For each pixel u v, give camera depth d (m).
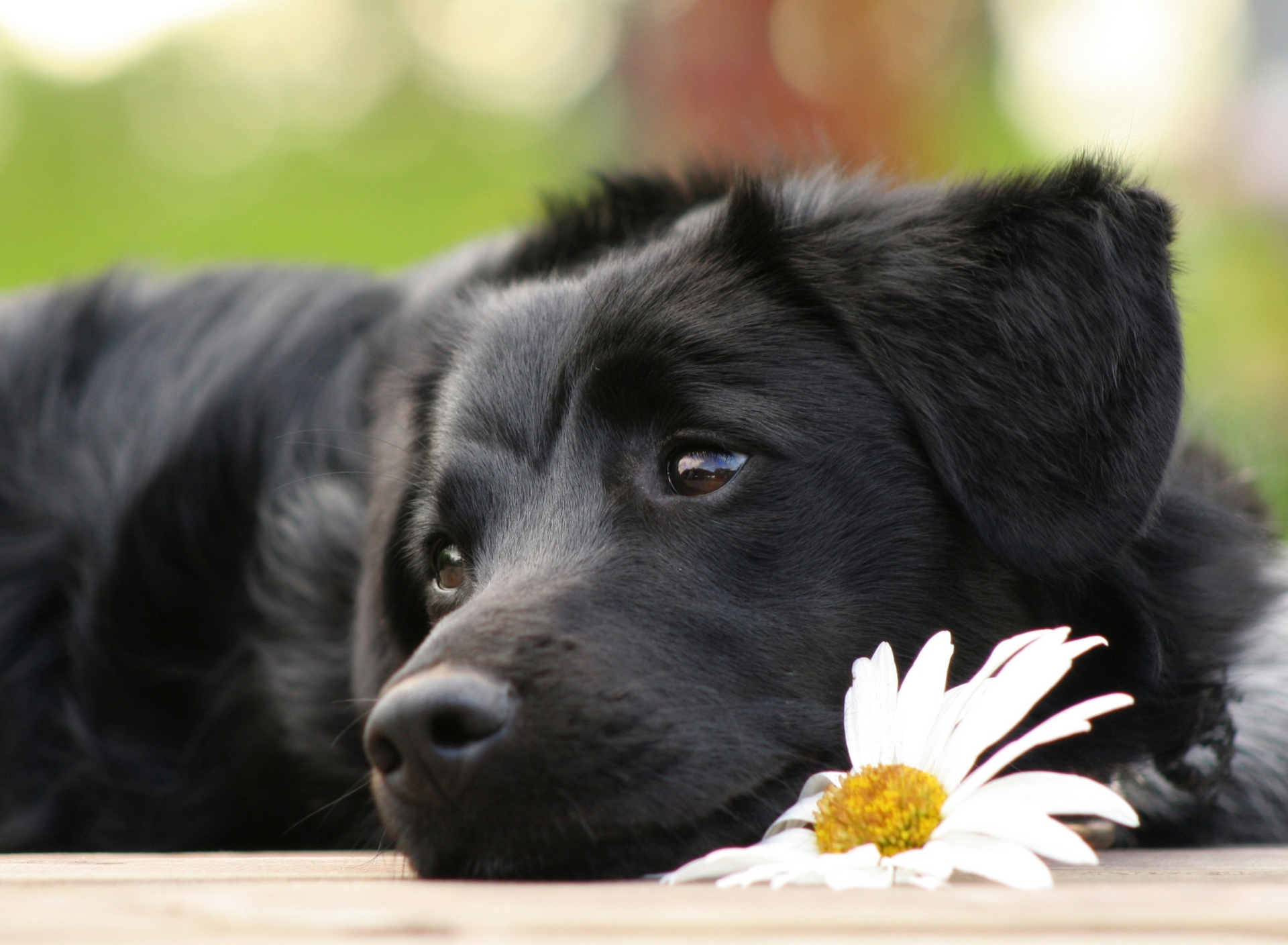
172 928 1.63
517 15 18.16
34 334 5.71
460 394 3.19
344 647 4.27
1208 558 3.41
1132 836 3.43
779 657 2.66
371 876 2.42
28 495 5.27
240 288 5.62
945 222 3.10
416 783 2.27
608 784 2.33
